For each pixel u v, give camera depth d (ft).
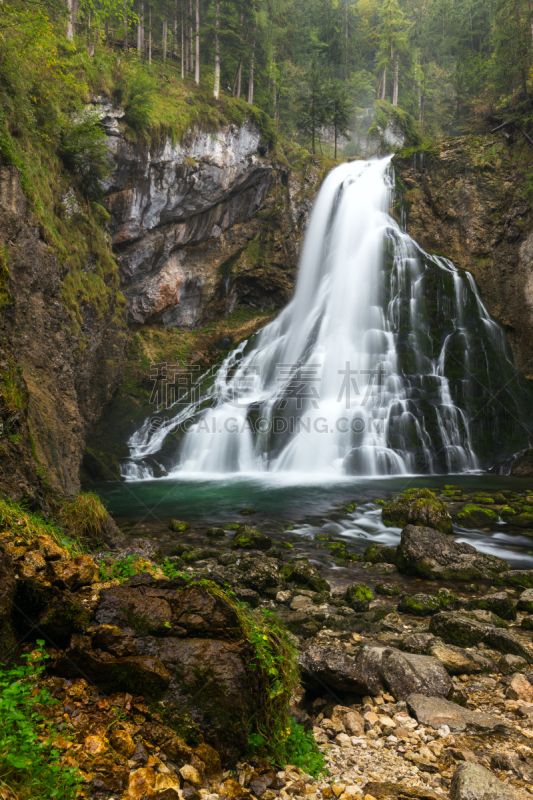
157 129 89.56
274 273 119.65
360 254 110.22
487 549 40.34
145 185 91.66
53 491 29.78
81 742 10.89
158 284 102.63
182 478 76.74
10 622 12.62
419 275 98.43
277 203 120.57
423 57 200.85
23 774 9.48
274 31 143.43
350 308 104.68
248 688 12.48
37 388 44.14
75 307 61.36
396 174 118.73
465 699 17.35
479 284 106.11
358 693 17.44
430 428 82.94
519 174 105.50
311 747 13.69
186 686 12.06
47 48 58.08
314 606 28.22
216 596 13.82
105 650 12.45
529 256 101.30
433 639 22.16
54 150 64.54
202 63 139.64
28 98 57.00
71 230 66.23
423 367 90.33
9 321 37.09
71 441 49.03
